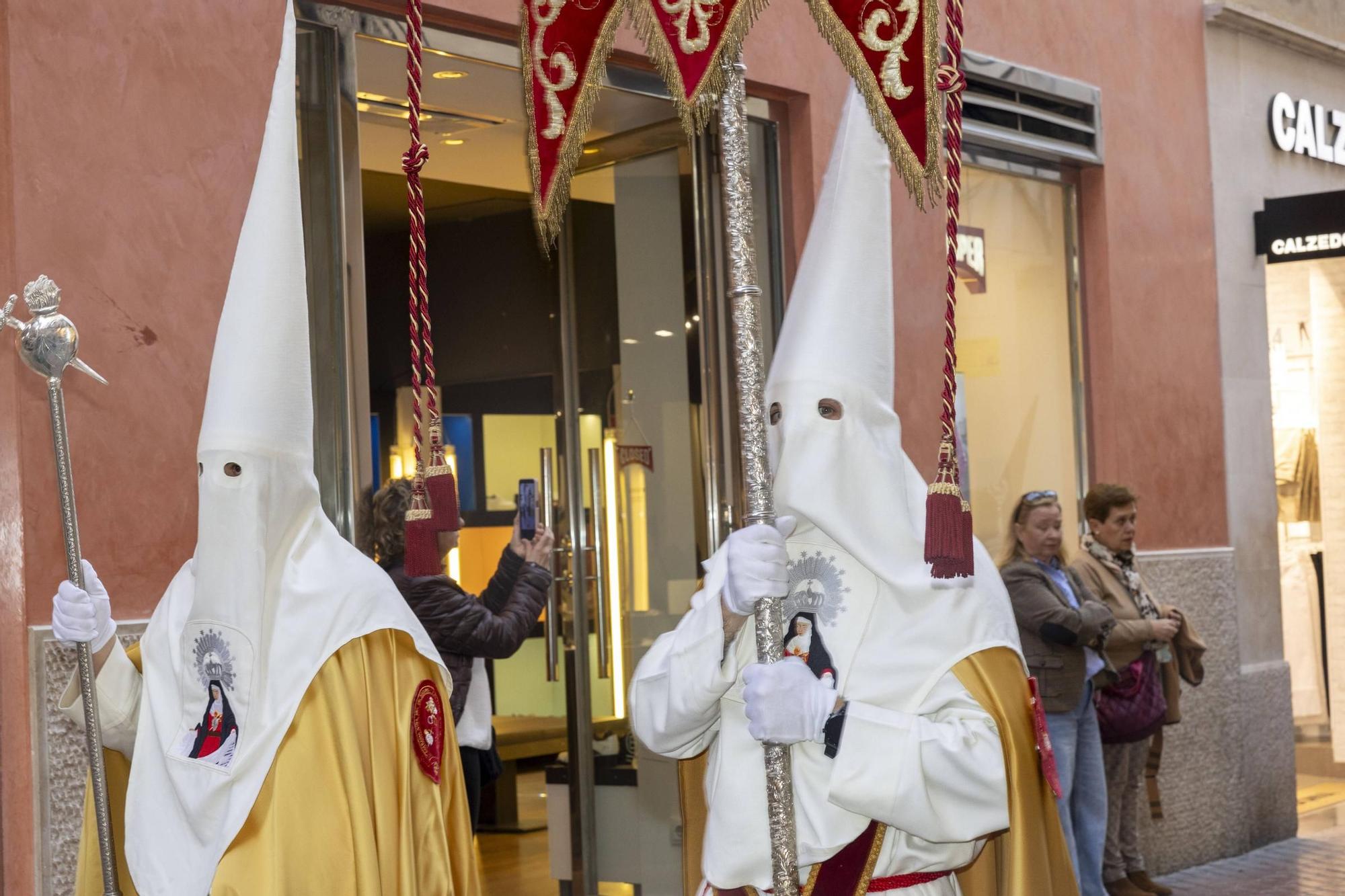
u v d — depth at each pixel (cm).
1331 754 1066
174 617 333
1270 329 1067
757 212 601
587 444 609
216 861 303
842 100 611
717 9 258
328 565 322
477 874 339
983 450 686
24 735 383
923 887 278
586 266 609
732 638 278
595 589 604
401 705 323
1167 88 784
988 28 681
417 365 279
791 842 256
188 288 418
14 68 390
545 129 283
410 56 276
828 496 271
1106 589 625
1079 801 577
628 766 595
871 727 263
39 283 312
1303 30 856
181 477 413
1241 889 705
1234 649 798
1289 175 869
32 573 384
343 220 459
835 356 276
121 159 408
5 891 388
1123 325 746
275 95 327
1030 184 725
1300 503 1071
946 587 274
